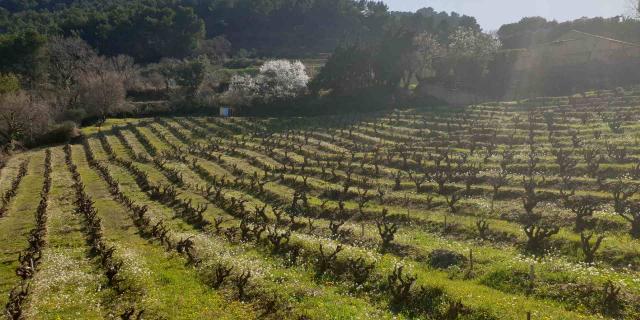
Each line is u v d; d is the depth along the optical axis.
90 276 28.02
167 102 115.56
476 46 119.62
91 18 156.75
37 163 72.75
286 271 27.80
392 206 42.09
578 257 26.97
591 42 103.56
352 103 105.88
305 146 71.81
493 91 103.25
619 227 30.55
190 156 72.25
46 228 40.25
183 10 159.50
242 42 184.75
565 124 65.12
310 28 192.12
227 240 36.12
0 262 32.22
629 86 86.38
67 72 121.81
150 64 145.38
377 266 26.88
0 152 77.56
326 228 37.28
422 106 101.00
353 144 70.62
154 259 31.33
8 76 102.38
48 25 152.62
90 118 106.81
